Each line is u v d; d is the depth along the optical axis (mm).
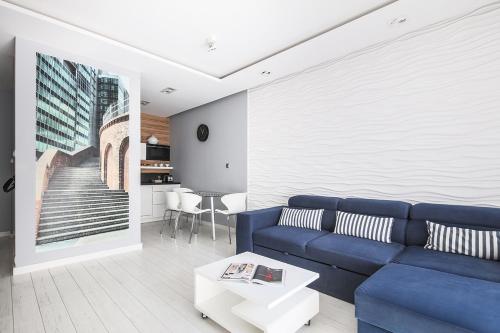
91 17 2521
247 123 4539
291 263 2627
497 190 2283
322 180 3506
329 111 3430
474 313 1225
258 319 1568
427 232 2346
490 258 1926
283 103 3975
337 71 3346
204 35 2869
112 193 3348
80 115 3096
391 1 2320
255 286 1690
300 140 3758
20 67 2674
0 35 2641
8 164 4402
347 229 2723
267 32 2820
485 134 2342
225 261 2160
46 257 2844
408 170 2768
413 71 2738
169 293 2312
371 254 2146
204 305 1956
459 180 2467
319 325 1854
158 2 2305
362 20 2490
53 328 1801
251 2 2320
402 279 1613
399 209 2574
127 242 3479
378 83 2988
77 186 3059
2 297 2221
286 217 3268
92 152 3188
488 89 2330
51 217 2871
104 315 1966
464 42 2445
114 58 3213
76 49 2967
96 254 3195
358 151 3150
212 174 5258
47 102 2842
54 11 2414
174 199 4383
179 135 6172
